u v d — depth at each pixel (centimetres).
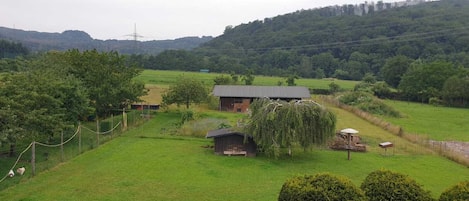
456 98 7581
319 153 3144
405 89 8550
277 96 5625
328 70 13025
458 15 15100
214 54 16112
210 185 2216
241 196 2042
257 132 2838
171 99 5134
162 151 3030
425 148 3466
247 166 2658
